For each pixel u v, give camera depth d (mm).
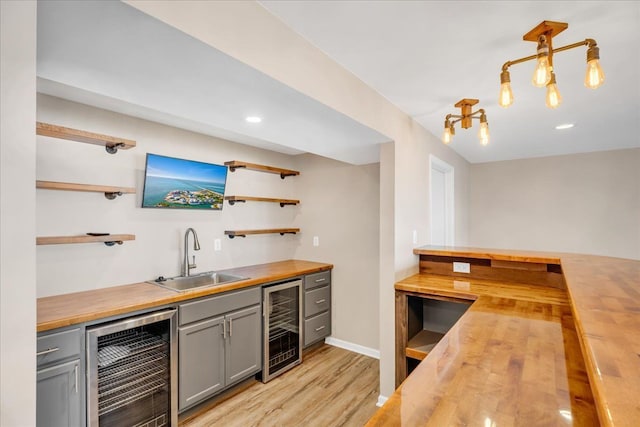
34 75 780
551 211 4387
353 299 3562
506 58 1784
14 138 750
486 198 4848
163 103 1738
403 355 2426
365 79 2055
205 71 1358
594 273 1657
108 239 2221
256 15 1338
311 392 2707
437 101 2418
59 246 2152
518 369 1091
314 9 1374
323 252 3791
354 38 1595
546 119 2818
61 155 2162
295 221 4023
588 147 3887
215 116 1949
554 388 970
